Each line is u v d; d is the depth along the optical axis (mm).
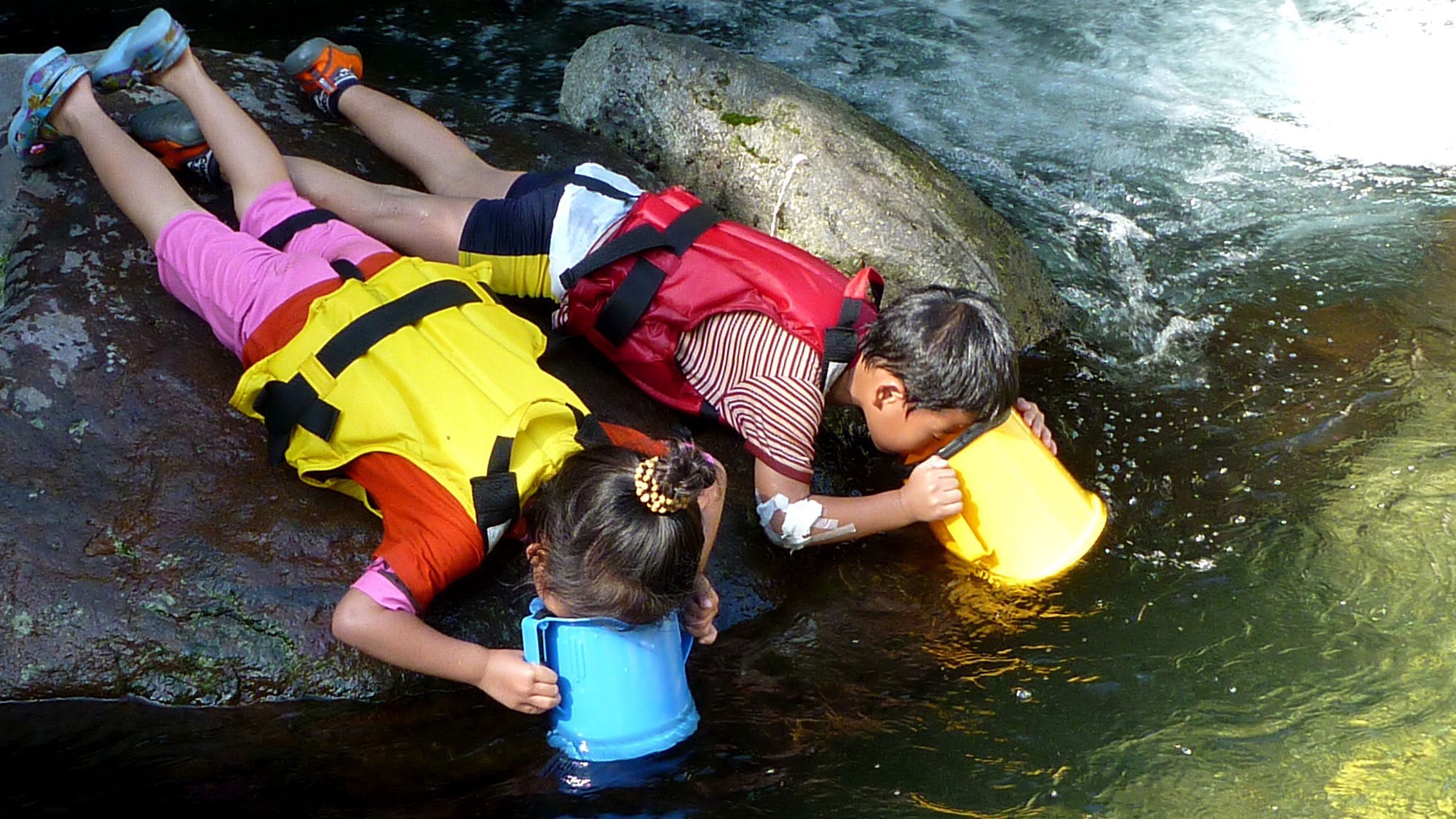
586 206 3334
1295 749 2604
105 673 2691
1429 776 2523
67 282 3143
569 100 4551
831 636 2971
